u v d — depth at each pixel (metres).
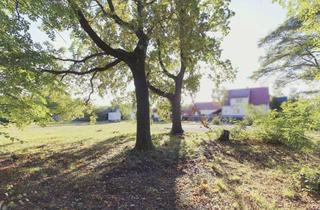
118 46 14.05
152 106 22.08
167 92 19.69
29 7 8.23
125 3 14.02
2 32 8.01
